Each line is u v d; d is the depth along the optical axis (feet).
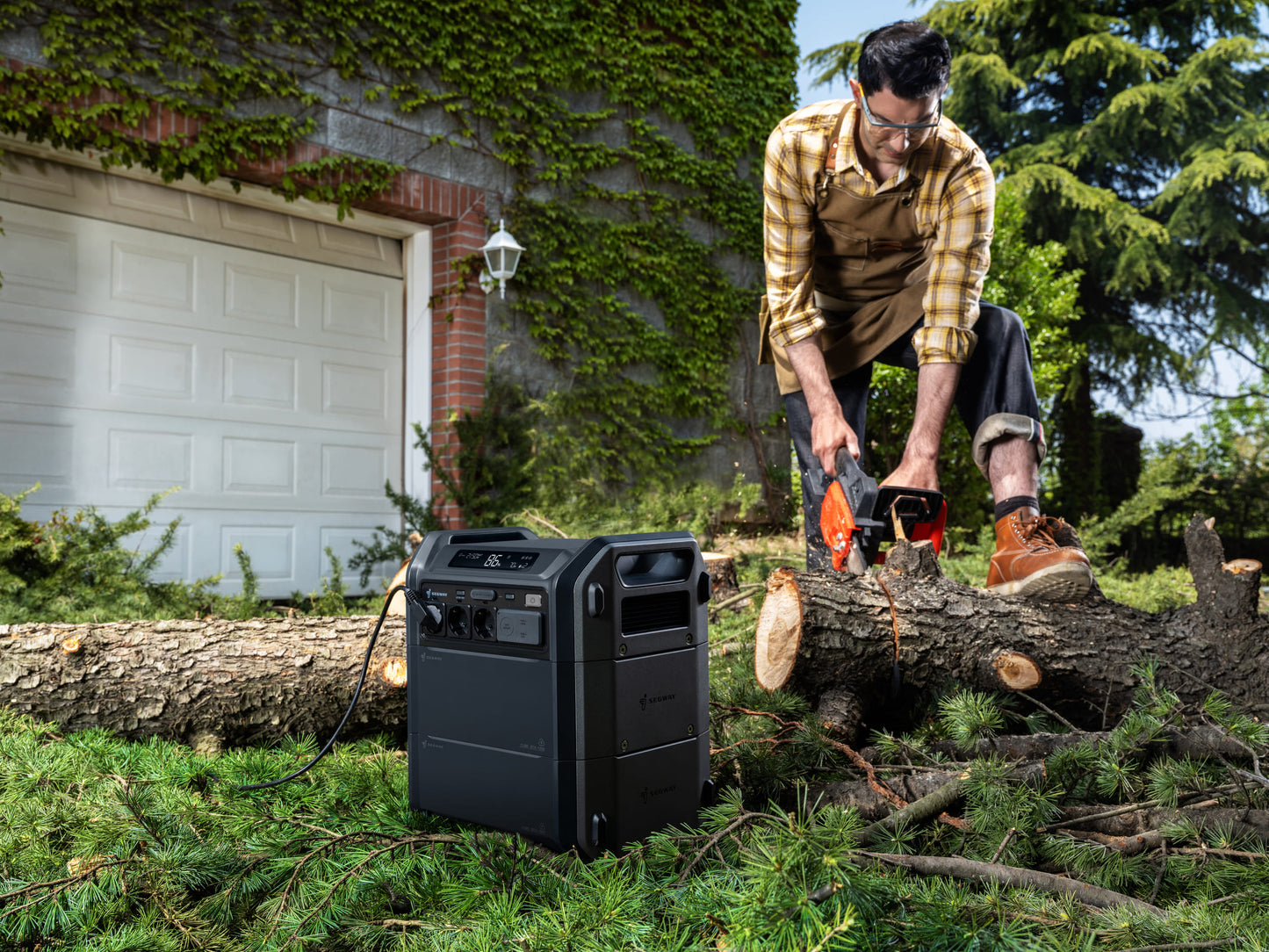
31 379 16.70
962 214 8.47
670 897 4.17
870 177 8.36
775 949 3.27
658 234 25.94
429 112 21.40
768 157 8.82
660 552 5.09
